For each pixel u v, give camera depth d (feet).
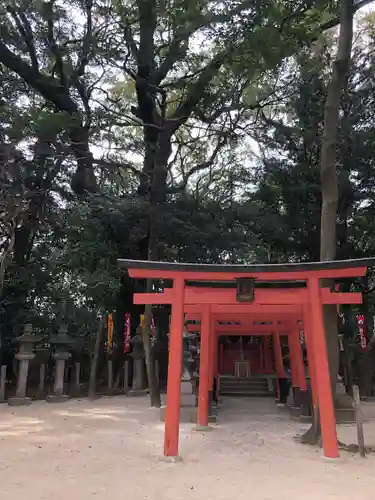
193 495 18.84
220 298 27.37
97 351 56.85
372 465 23.71
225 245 62.95
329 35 64.39
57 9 57.21
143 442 29.30
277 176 64.44
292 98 67.00
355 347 61.93
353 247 62.18
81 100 68.80
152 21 58.44
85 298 64.18
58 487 19.83
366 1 33.17
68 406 48.39
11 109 55.47
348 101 62.59
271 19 42.57
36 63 63.41
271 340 78.13
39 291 65.77
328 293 27.20
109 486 20.03
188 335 41.57
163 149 63.82
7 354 62.28
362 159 60.39
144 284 68.08
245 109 67.26
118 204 57.36
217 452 26.73
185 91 69.46
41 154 56.44
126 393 60.34
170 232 60.64
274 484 20.40
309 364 31.19
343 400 40.63
